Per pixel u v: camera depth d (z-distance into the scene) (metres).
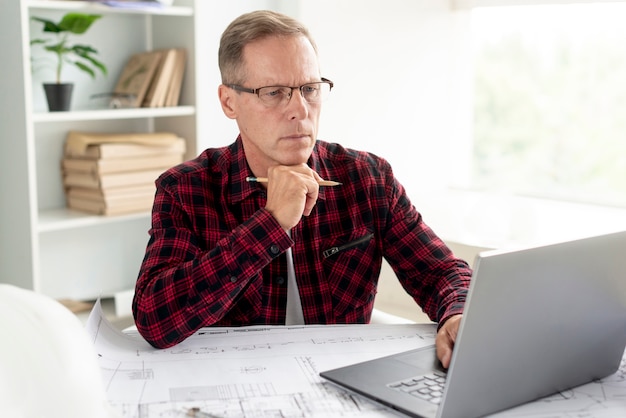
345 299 1.65
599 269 1.08
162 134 2.74
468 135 3.28
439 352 1.25
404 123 3.09
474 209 2.59
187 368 1.22
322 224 1.66
